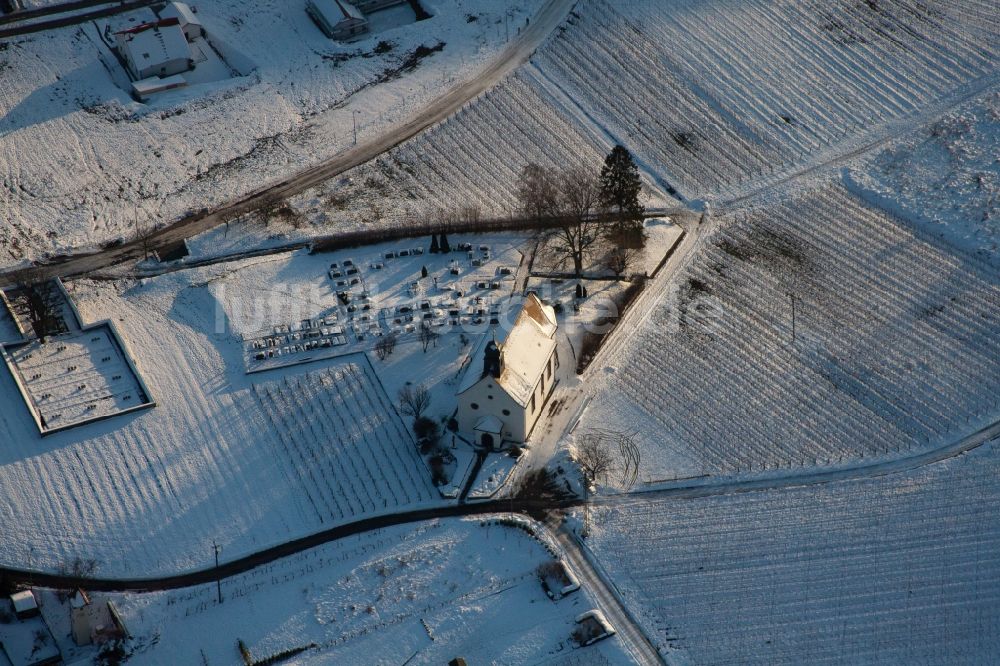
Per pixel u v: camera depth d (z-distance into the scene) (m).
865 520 116.31
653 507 118.44
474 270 145.88
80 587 113.62
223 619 110.25
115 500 121.25
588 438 124.88
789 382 131.88
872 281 144.88
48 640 108.75
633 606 109.69
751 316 140.62
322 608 110.50
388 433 126.06
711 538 115.31
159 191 161.50
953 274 144.88
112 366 134.50
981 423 126.06
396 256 148.25
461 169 164.25
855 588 110.50
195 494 121.62
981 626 106.88
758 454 123.62
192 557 116.19
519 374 120.94
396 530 116.81
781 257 148.88
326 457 124.12
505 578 112.06
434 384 130.38
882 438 125.19
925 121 168.38
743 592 110.62
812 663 104.88
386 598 110.94
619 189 142.12
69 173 163.75
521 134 169.62
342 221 154.88
